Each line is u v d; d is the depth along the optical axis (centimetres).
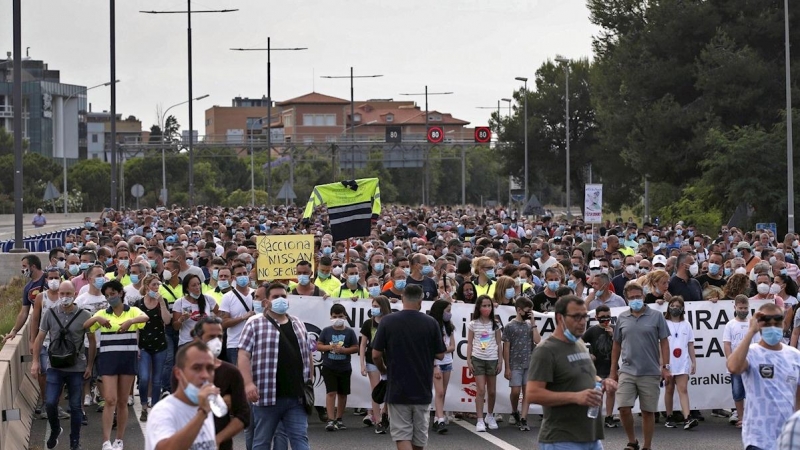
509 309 1591
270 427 1085
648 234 3381
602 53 6406
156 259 2019
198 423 709
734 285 1655
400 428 1141
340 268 1981
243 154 16000
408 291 1152
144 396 1535
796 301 1661
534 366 903
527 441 1429
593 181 9431
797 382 973
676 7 5603
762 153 4816
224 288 1580
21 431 1389
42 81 14262
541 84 9362
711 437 1463
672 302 1540
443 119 18875
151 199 11619
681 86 5703
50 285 1521
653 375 1324
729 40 5372
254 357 1079
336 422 1522
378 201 3070
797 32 5381
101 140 16712
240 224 4100
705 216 5756
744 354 970
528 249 2609
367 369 1506
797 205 4844
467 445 1402
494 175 14825
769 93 5394
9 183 10644
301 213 6103
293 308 1580
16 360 1559
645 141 5631
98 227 4469
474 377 1560
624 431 1516
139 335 1535
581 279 1748
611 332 1442
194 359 718
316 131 17212
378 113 18438
